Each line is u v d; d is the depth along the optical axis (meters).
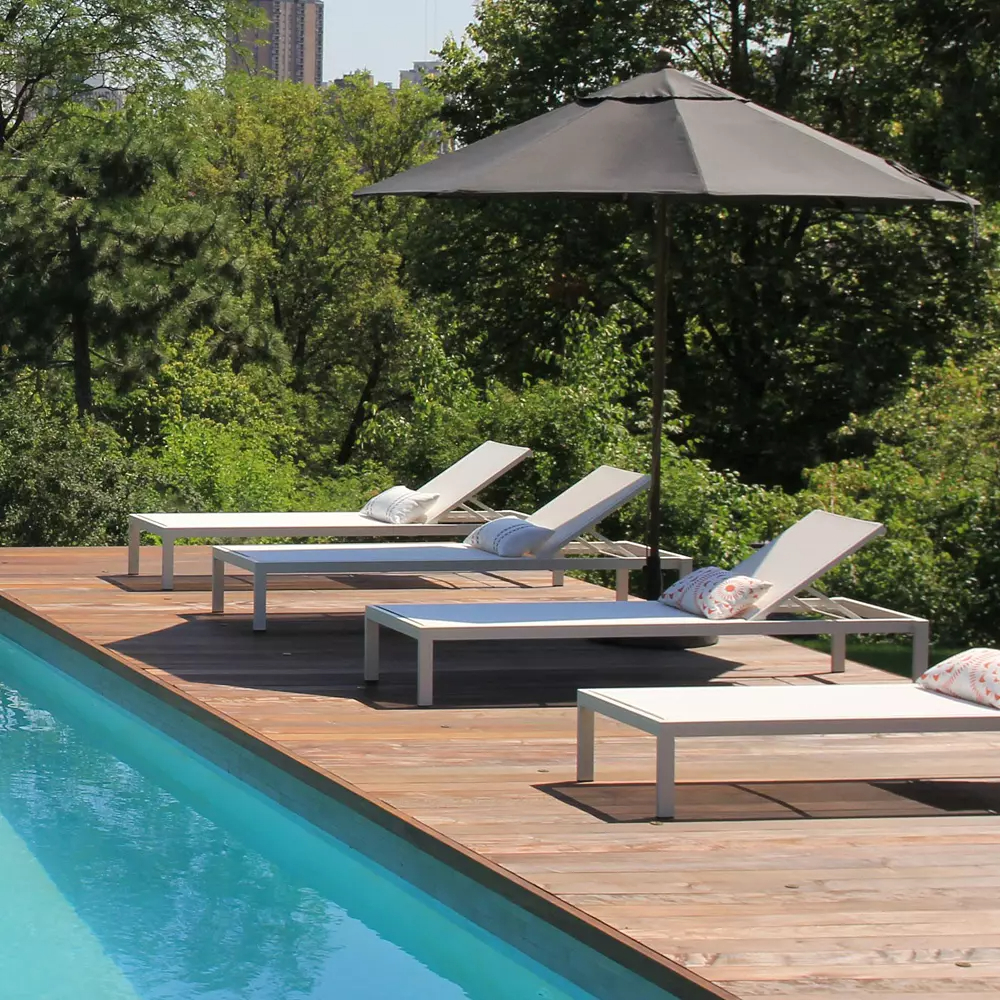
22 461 13.29
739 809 5.06
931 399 15.19
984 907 4.05
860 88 20.42
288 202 41.06
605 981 3.85
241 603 9.23
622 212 22.52
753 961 3.62
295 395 33.38
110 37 26.89
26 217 18.20
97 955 4.50
